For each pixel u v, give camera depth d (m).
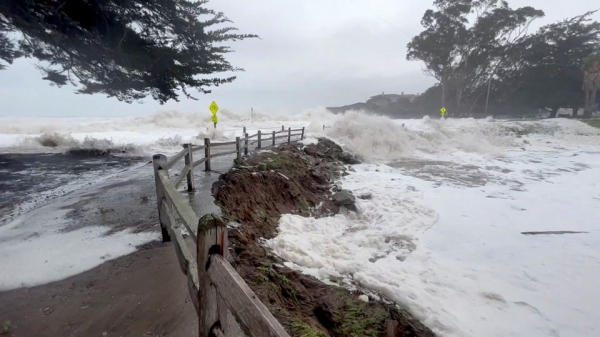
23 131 24.84
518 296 4.64
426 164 17.11
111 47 8.78
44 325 2.51
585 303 4.44
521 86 51.22
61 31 7.88
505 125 29.28
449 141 23.84
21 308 2.73
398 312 4.09
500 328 3.88
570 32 46.91
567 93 46.84
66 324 2.53
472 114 57.69
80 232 4.48
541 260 5.82
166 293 2.95
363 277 4.95
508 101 54.12
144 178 8.27
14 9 6.62
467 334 3.69
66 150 13.66
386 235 7.23
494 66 52.50
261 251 5.09
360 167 15.62
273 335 0.89
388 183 12.20
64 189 7.11
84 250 3.88
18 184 7.62
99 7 8.06
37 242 4.12
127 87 11.06
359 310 4.06
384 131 21.36
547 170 15.48
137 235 4.35
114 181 7.92
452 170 15.45
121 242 4.12
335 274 5.07
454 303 4.43
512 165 16.83
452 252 6.27
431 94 64.06
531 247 6.43
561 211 8.98
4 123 28.11
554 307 4.36
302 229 7.41
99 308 2.74
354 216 9.04
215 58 11.23
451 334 3.71
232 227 5.28
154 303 2.80
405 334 3.79
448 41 50.28
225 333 1.51
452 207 9.41
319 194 10.32
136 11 8.88
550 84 48.72
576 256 5.96
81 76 10.72
